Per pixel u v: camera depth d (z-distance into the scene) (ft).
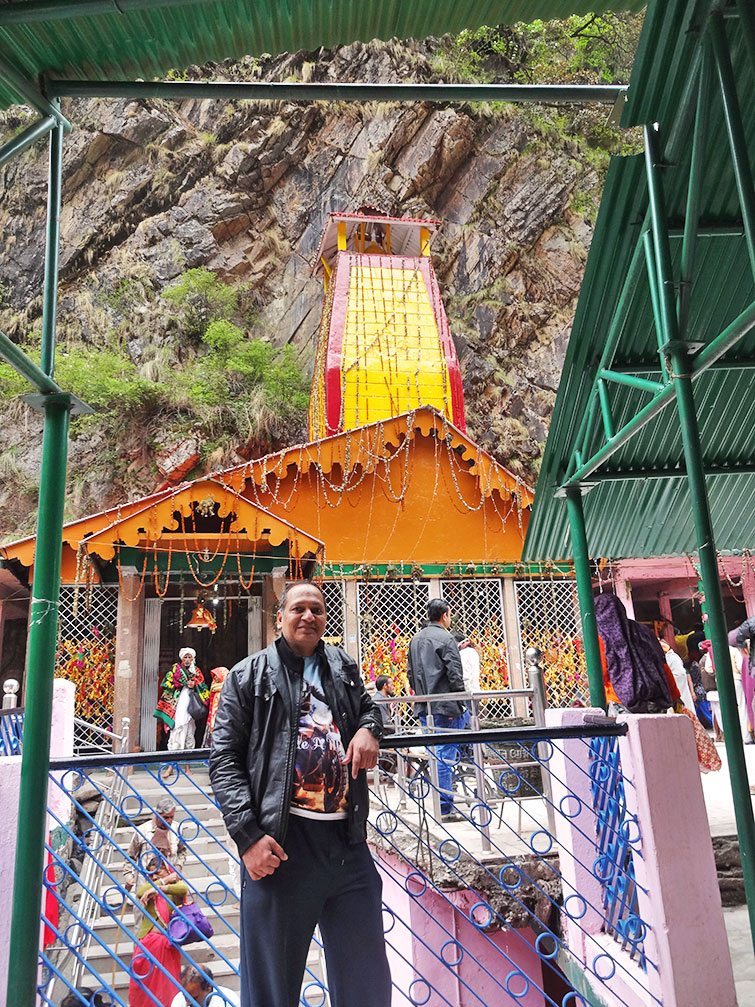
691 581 49.65
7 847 10.63
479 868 14.70
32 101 11.27
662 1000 10.43
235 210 91.25
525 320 83.56
